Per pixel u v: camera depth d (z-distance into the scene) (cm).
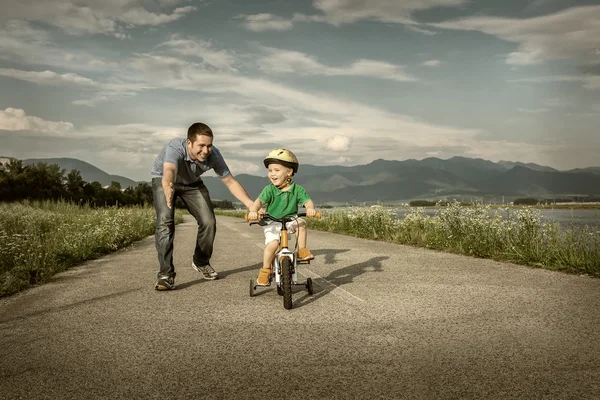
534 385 250
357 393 243
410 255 853
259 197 505
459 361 290
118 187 6988
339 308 444
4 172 3844
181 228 2033
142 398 242
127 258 885
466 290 518
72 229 1229
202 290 551
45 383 264
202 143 538
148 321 404
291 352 314
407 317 404
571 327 361
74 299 504
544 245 747
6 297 523
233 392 247
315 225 1833
